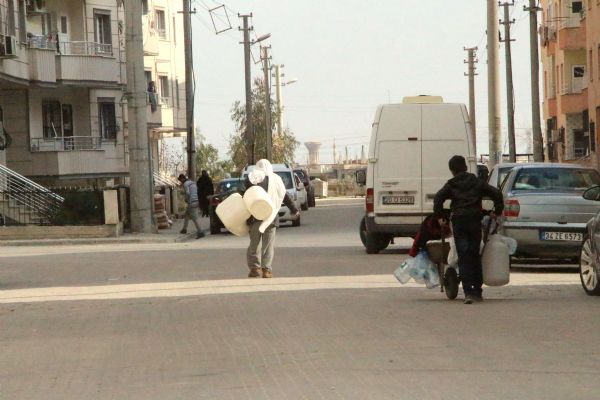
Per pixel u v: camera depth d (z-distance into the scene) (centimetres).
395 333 1812
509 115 9794
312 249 4316
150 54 9125
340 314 2092
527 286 2638
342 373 1448
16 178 5975
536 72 7931
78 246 5144
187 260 3831
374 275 3023
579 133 10525
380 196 3838
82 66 7250
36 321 2223
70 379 1516
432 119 3831
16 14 6662
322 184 15100
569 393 1286
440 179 3819
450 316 2030
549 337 1739
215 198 6166
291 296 2466
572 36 9862
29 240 5384
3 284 3161
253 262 3003
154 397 1347
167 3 9850
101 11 7650
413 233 3872
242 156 14700
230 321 2056
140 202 5700
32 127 7106
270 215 2983
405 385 1353
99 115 7644
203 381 1441
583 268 2434
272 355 1625
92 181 7800
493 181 3462
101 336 1942
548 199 3002
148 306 2408
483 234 2297
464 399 1260
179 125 10075
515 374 1416
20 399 1384
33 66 6875
